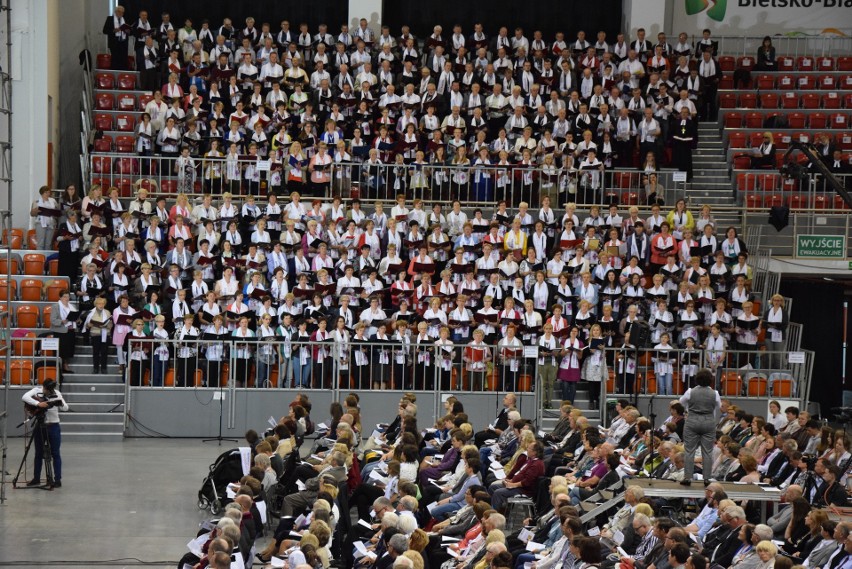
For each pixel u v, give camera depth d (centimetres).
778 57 4031
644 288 2952
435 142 3366
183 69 3728
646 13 3991
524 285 2953
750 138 3722
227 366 2748
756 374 2823
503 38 3906
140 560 1698
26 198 3244
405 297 2939
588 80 3725
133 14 4094
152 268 2902
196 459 2461
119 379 2775
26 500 2059
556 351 2778
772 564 1323
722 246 3123
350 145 3412
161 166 3328
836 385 3456
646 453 2025
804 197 3478
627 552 1521
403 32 3847
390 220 3062
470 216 3325
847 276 3316
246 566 1499
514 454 2028
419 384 2791
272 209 3073
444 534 1670
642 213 3344
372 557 1473
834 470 1727
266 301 2811
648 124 3541
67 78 3691
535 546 1546
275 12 4119
